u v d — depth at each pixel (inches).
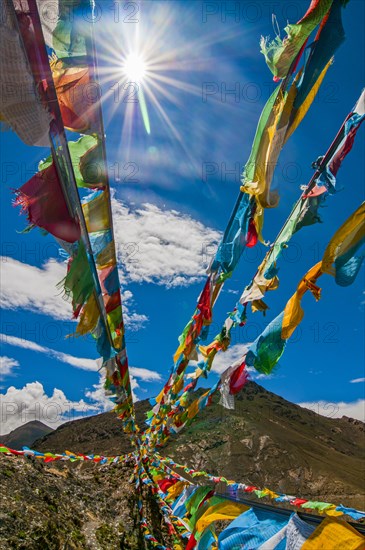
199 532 169.3
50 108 78.9
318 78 87.1
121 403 297.0
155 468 377.1
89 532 215.9
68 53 87.9
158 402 323.3
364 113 88.9
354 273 85.8
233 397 160.1
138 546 239.9
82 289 112.3
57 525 191.6
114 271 153.3
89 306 127.6
